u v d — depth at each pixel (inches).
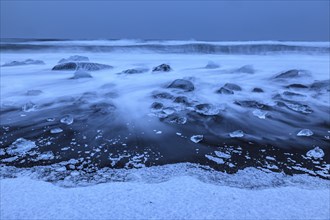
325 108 415.2
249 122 355.9
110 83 520.1
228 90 470.0
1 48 1226.0
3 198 195.0
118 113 378.0
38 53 1130.0
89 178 224.7
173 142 293.6
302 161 257.6
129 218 177.0
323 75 609.6
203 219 176.7
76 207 186.4
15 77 593.9
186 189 206.1
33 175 227.6
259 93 477.7
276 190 208.2
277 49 1234.0
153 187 208.5
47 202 191.5
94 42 1616.6
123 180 221.5
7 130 323.0
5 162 249.8
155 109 386.0
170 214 180.7
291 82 549.6
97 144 286.8
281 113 392.2
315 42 1705.2
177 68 709.3
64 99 438.0
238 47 1272.1
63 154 265.3
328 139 308.7
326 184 219.6
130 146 282.7
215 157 261.7
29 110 391.9
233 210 184.7
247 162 253.4
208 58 975.6
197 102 423.5
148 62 829.2
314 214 181.8
